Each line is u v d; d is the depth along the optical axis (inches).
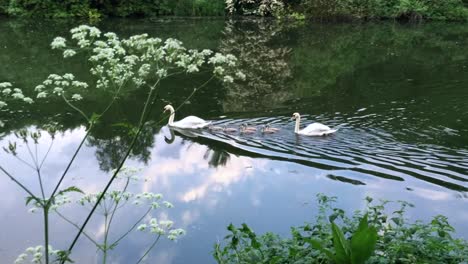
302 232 269.0
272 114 522.3
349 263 142.0
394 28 1263.5
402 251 171.6
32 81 635.5
